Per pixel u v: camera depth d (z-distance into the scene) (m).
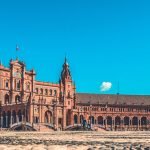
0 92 173.50
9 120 163.38
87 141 50.56
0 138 61.62
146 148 33.72
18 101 179.50
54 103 167.88
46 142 46.78
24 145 38.94
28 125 134.12
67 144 41.69
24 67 184.38
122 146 37.34
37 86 191.75
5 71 177.00
